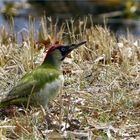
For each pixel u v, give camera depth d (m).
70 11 28.75
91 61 14.81
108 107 12.59
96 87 13.51
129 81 13.88
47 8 29.36
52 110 12.42
